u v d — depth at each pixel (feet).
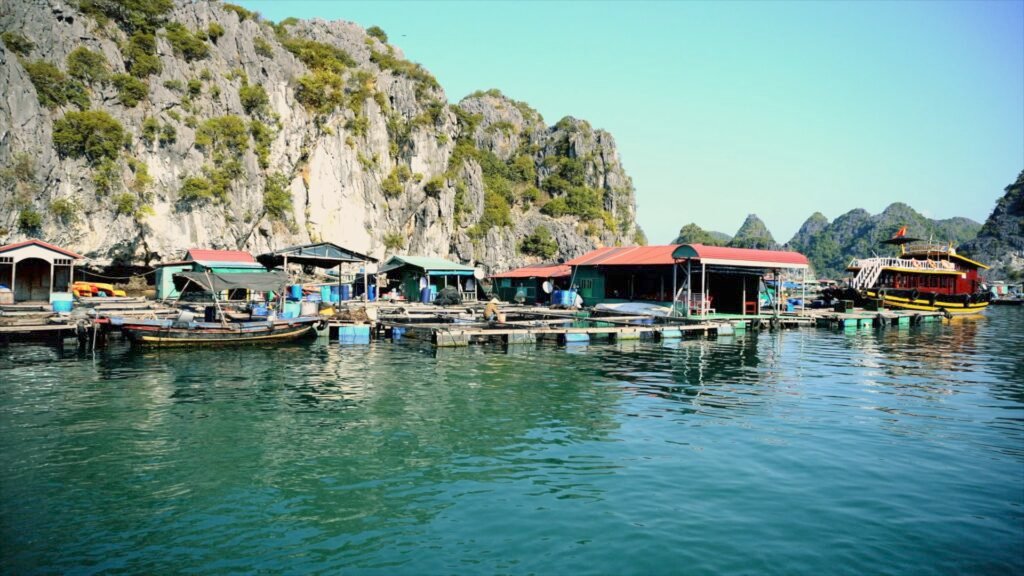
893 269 174.60
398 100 307.78
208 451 39.68
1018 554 26.25
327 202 260.42
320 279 203.51
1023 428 46.91
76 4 203.82
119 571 24.52
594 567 24.95
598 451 40.19
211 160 219.82
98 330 85.76
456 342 90.94
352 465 37.19
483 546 26.81
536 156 445.78
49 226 176.96
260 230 235.20
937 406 54.44
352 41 317.22
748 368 74.79
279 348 88.48
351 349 88.12
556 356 82.64
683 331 107.86
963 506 31.42
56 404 52.11
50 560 25.34
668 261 128.36
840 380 67.41
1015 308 270.46
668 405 53.67
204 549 26.43
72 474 35.32
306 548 26.61
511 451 40.06
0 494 32.27
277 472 35.88
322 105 261.85
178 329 84.28
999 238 558.15
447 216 317.63
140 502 31.40
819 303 178.70
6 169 167.53
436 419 48.03
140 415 48.60
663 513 30.35
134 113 203.41
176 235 204.85
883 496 32.76
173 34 222.28
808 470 36.76
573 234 396.78
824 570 24.82
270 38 266.77
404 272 192.24
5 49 171.32
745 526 28.86
